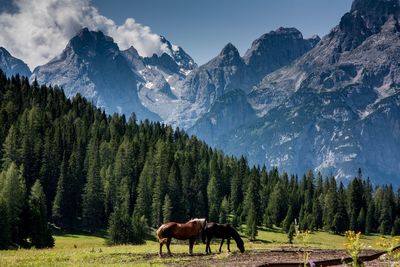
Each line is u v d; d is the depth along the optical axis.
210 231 35.41
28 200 105.88
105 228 146.25
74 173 153.00
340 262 27.03
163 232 33.41
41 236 92.38
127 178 163.75
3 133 168.50
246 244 57.38
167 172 167.12
